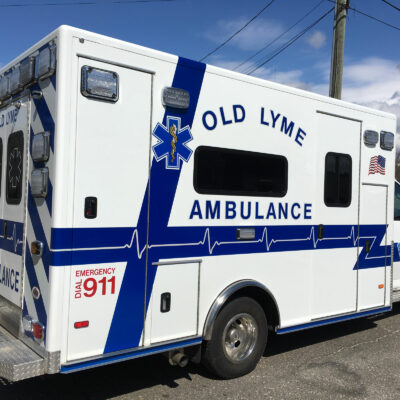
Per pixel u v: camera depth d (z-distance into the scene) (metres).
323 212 4.63
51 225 2.99
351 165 4.90
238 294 4.02
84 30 3.06
